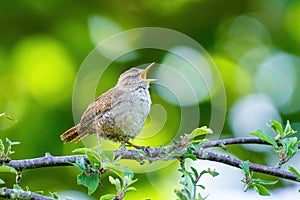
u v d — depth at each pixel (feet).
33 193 17.03
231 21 47.60
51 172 38.88
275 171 20.71
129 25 46.21
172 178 37.06
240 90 44.37
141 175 37.06
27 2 45.34
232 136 41.65
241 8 47.39
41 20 45.55
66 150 39.19
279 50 47.39
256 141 21.42
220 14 47.16
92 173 18.22
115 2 46.78
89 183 18.03
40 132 39.93
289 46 47.47
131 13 46.65
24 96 42.16
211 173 18.95
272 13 47.32
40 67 43.34
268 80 45.75
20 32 45.27
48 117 40.65
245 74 44.91
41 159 19.13
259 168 20.80
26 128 40.14
